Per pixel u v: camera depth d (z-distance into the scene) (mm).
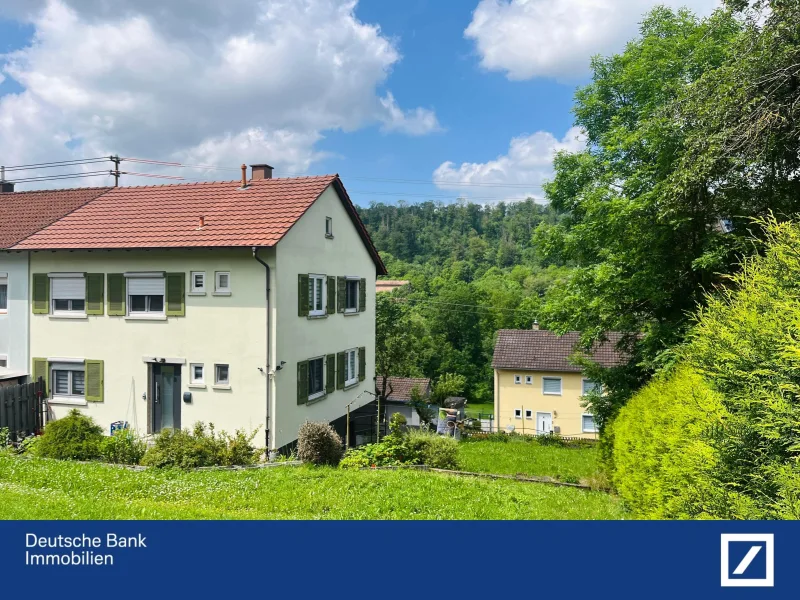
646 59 16734
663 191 11906
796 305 4527
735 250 11578
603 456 13578
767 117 9594
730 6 11070
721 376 5160
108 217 18250
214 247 15172
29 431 16781
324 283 18594
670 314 13766
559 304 16750
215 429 15766
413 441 13734
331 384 19062
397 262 83250
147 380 16453
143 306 16672
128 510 8805
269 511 9352
